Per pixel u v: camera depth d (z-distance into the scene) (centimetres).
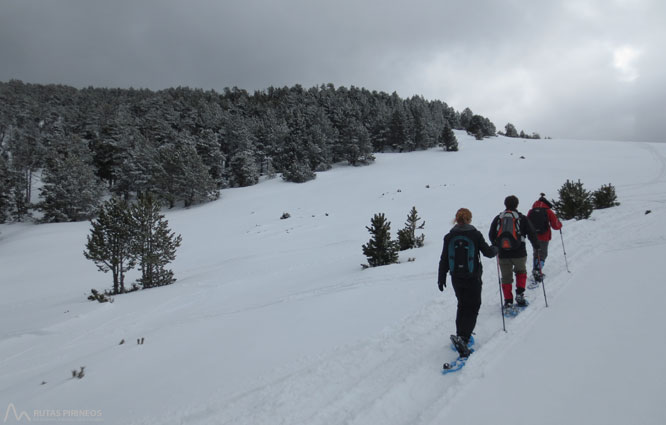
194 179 5516
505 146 7250
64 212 5566
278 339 593
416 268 962
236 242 2956
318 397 399
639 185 2588
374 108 11619
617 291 521
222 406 413
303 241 2566
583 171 3803
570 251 817
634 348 367
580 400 305
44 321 1242
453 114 14538
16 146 7712
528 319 489
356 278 986
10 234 4762
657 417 268
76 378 586
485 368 382
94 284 2083
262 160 8462
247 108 12600
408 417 334
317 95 13700
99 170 7862
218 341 643
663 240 754
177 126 10162
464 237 432
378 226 1217
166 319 1012
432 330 521
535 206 711
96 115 9631
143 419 416
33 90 13800
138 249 1677
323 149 7469
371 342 514
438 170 5328
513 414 303
